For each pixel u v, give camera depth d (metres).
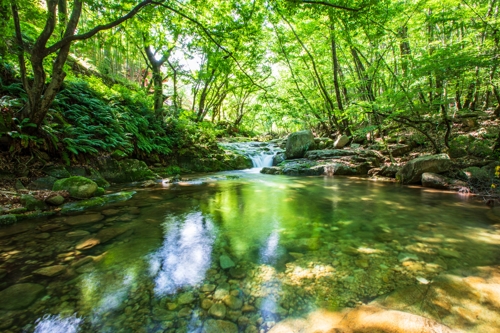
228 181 8.74
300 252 2.91
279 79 19.70
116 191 6.61
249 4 7.28
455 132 10.15
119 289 2.17
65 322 1.75
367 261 2.64
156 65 12.11
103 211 4.67
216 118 30.78
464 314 1.75
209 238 3.38
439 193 6.31
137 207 5.03
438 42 9.39
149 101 12.52
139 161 8.98
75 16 5.63
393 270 2.43
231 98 29.98
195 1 6.79
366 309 1.84
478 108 13.24
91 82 10.70
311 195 6.33
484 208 4.85
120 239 3.32
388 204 5.28
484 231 3.54
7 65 7.18
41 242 3.17
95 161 7.57
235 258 2.77
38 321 1.76
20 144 5.68
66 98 8.14
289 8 6.10
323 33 12.77
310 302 1.96
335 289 2.13
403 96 7.74
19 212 4.10
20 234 3.42
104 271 2.47
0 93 6.63
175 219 4.27
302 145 13.22
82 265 2.59
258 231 3.66
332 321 1.73
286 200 5.77
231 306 1.93
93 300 2.01
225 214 4.59
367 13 5.92
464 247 2.98
